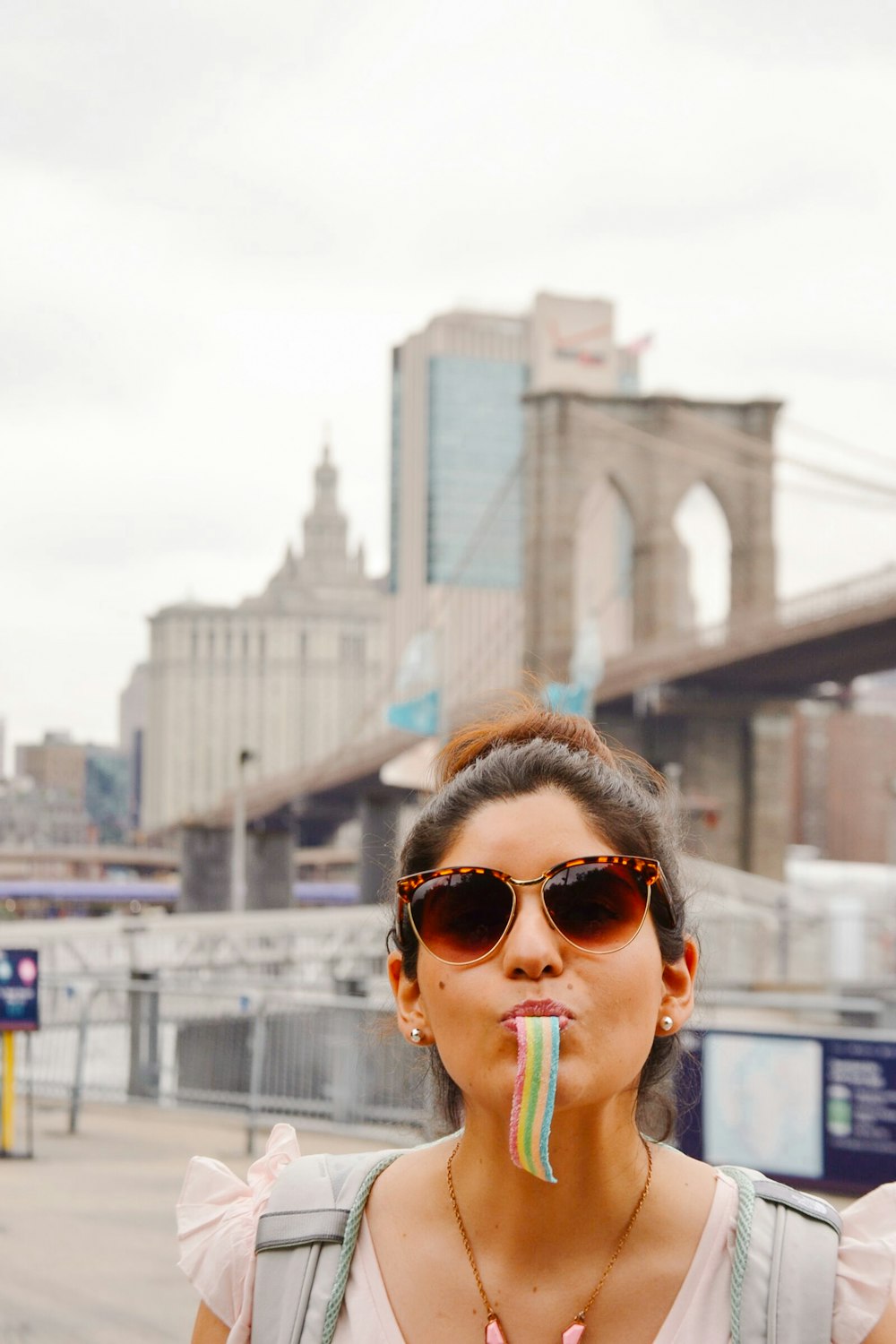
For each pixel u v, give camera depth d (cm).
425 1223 126
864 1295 116
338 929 3075
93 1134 1104
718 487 8569
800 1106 870
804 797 17988
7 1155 977
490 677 9712
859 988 2400
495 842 119
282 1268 127
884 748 18062
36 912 12100
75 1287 616
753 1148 880
